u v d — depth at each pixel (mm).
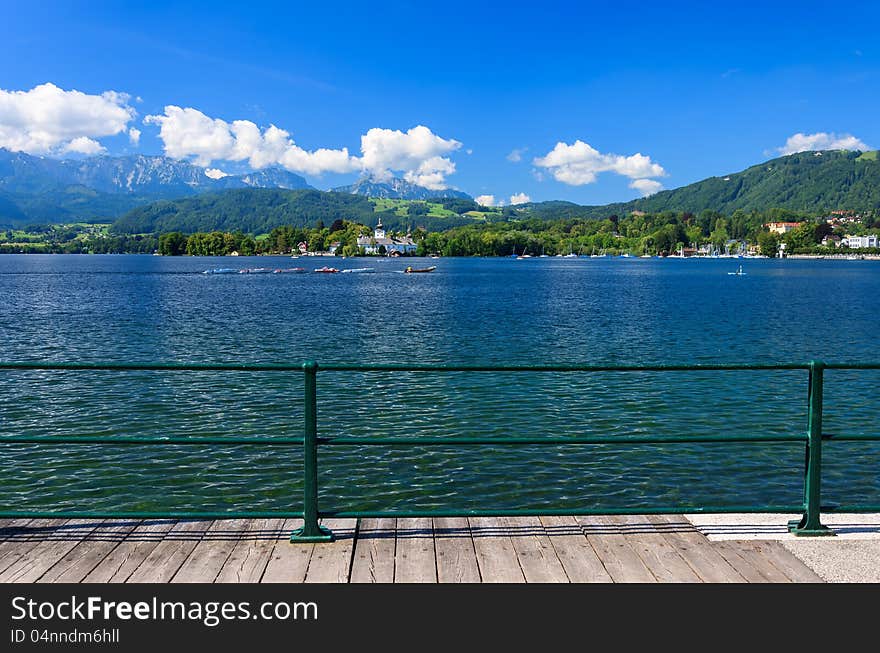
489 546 4832
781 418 16000
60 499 10734
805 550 4785
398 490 11125
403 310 46656
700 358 25938
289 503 10625
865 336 32625
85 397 17562
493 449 13070
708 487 11281
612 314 44062
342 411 16312
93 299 55781
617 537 4988
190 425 15180
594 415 16094
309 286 79125
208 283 84500
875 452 12938
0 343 29062
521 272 133000
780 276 115000
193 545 4848
